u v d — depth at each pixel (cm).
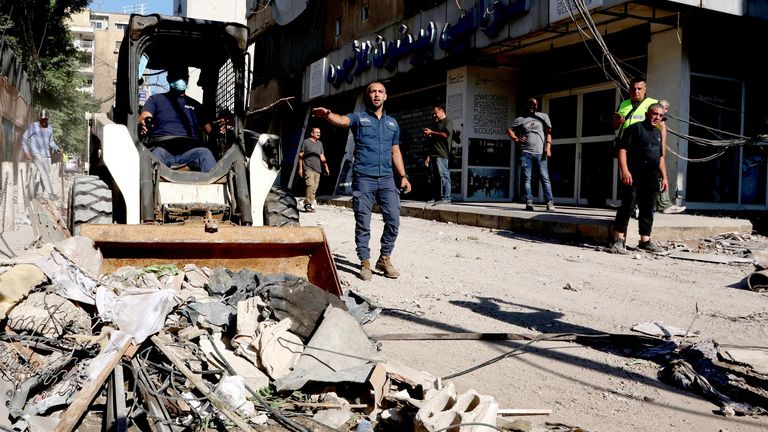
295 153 2625
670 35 1211
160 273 464
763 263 716
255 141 635
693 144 1236
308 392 359
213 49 649
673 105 1214
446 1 1564
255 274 460
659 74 1239
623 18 1174
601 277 736
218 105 684
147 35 596
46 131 1484
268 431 315
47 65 3150
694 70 1224
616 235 910
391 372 360
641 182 890
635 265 813
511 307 593
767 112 1339
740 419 353
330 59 2208
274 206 636
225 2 3538
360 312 521
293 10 2397
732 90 1285
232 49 618
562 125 1521
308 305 411
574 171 1489
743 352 443
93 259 438
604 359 450
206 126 682
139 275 449
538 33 1287
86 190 571
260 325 399
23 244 826
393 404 342
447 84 1653
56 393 324
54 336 363
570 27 1260
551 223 1065
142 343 370
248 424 317
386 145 689
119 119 674
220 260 504
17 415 298
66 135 4550
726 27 1243
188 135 660
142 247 475
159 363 367
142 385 330
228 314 406
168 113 652
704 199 1266
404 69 1734
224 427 314
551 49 1463
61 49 3247
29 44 2752
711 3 1123
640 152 879
